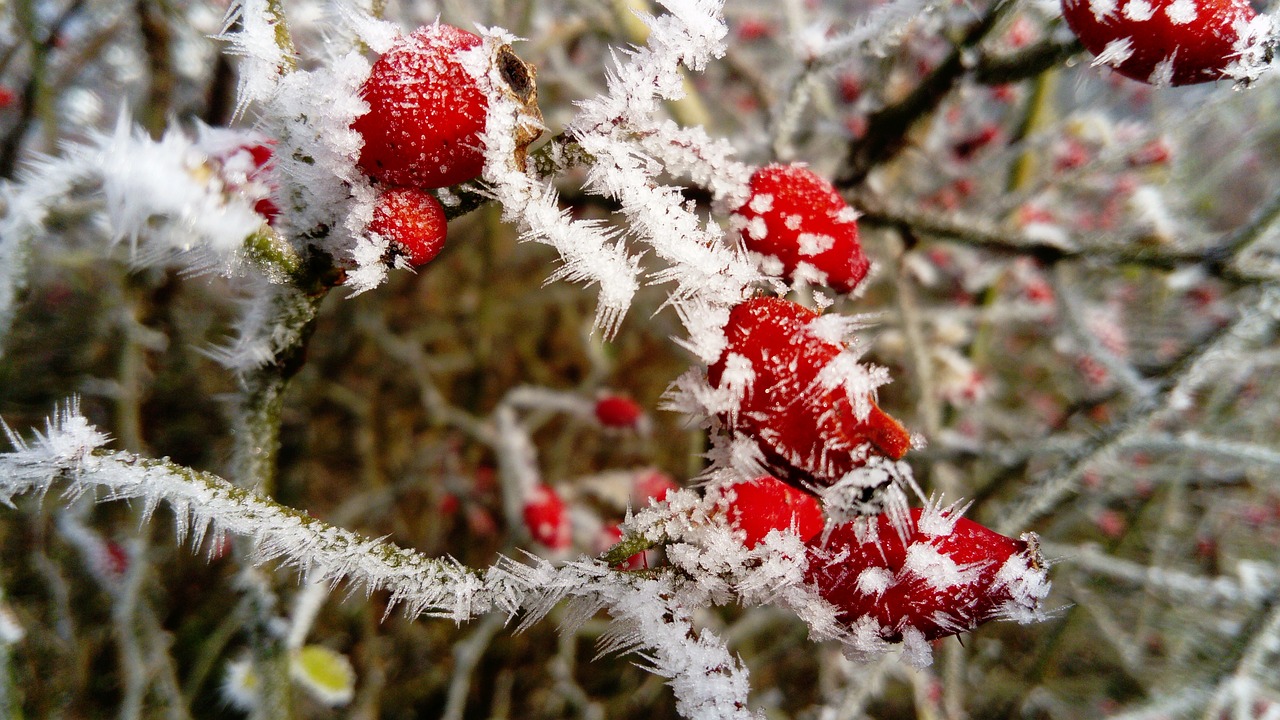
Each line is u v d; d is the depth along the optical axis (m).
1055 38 0.11
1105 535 0.34
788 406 0.07
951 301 0.31
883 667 0.16
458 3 0.17
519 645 0.35
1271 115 0.28
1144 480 0.28
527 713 0.35
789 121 0.12
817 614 0.08
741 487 0.08
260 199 0.08
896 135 0.13
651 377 0.43
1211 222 0.39
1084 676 0.32
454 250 0.38
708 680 0.07
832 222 0.09
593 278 0.07
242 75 0.07
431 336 0.41
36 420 0.24
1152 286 0.32
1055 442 0.20
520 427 0.35
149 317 0.25
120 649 0.23
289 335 0.09
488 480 0.37
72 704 0.23
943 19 0.13
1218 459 0.24
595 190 0.08
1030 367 0.38
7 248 0.09
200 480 0.07
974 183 0.25
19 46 0.22
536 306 0.44
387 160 0.07
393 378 0.41
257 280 0.09
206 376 0.28
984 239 0.14
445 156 0.07
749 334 0.07
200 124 0.08
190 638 0.27
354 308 0.36
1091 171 0.19
